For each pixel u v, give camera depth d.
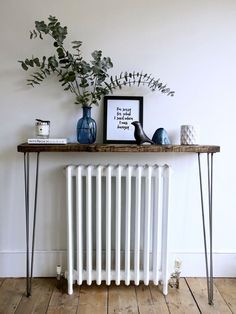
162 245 1.98
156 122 2.07
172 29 2.01
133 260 2.13
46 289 2.02
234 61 2.04
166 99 2.06
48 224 2.14
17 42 1.99
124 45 2.01
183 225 2.16
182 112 2.07
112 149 1.81
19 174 2.10
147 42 2.02
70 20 1.99
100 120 2.05
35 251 2.15
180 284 2.09
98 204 1.93
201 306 1.85
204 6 2.00
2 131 2.06
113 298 1.93
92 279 1.99
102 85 2.01
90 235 1.95
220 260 2.18
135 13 2.00
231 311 1.81
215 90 2.06
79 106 2.05
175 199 2.14
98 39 2.00
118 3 1.99
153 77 2.04
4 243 2.15
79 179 1.91
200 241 2.17
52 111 2.05
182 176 2.13
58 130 2.06
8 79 2.02
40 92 2.04
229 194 2.14
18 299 1.91
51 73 2.02
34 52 2.00
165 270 1.96
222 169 2.12
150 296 1.95
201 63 2.04
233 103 2.07
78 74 1.96
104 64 1.89
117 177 1.93
